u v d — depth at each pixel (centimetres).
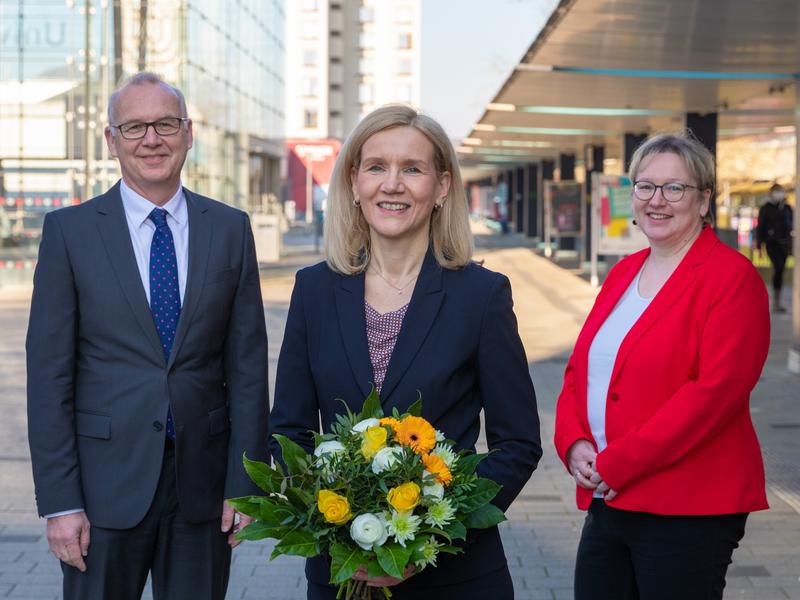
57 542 312
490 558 268
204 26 2777
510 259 2916
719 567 313
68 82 2327
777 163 4469
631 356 318
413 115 274
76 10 2327
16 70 2316
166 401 317
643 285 332
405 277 280
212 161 2958
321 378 275
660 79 1497
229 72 3247
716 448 309
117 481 315
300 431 281
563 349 1253
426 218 277
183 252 328
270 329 1441
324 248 286
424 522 239
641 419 315
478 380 278
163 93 322
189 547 326
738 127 2467
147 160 321
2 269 2183
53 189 2331
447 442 257
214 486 327
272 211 3444
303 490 244
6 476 686
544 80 1557
